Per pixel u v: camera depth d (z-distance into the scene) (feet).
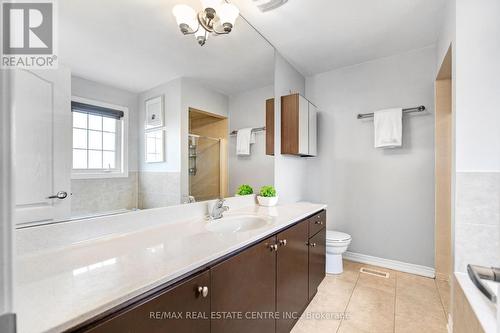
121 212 4.02
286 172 8.46
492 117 4.57
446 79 7.26
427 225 7.70
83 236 3.50
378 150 8.49
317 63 8.83
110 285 2.30
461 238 4.82
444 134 7.29
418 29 6.72
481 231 4.66
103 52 3.76
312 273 6.46
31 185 2.99
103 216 3.75
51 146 3.16
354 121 8.96
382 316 5.75
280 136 8.06
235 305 3.56
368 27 6.61
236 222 5.44
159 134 4.66
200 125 5.60
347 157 9.11
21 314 1.85
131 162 4.19
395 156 8.20
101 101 3.74
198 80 5.45
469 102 4.74
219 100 6.03
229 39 6.13
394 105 8.21
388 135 7.82
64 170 3.30
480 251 4.66
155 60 4.57
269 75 7.55
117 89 3.97
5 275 0.86
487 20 4.61
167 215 4.78
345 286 7.14
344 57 8.38
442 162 7.32
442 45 6.30
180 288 2.69
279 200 8.00
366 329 5.32
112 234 3.85
